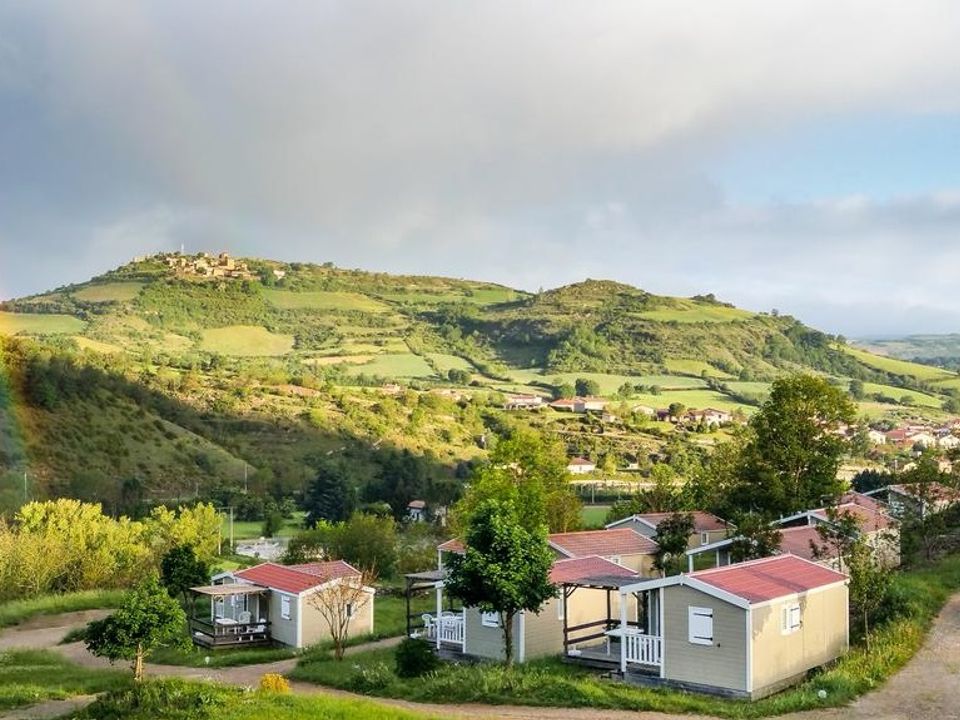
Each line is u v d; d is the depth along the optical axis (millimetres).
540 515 62188
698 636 29734
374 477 137125
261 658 42156
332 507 113125
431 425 184250
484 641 36688
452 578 32500
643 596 36719
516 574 31281
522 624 35438
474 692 30141
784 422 62719
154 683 28359
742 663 28734
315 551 65938
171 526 78562
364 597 47312
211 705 25547
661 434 193750
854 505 60500
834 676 28781
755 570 32875
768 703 27172
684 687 29906
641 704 27672
